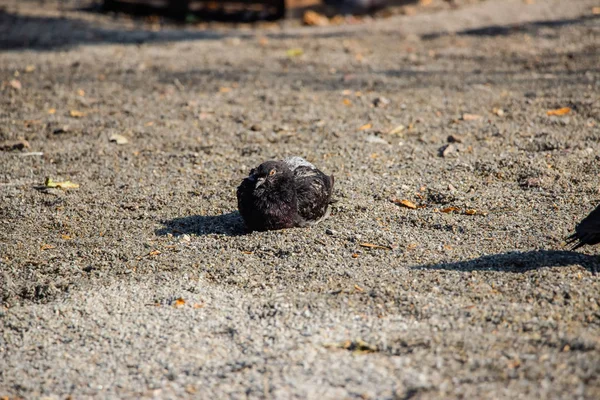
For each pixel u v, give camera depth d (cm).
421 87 1636
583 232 776
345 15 2572
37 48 2117
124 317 745
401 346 651
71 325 737
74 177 1184
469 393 570
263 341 682
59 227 995
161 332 714
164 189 1123
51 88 1691
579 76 1638
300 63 1886
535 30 2134
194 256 880
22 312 764
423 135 1320
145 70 1850
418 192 1062
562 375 579
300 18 2527
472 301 720
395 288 759
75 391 631
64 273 854
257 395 600
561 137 1250
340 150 1264
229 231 964
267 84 1702
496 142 1257
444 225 938
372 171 1161
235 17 2558
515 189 1050
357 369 621
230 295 776
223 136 1365
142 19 2639
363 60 1897
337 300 743
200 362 659
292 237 917
